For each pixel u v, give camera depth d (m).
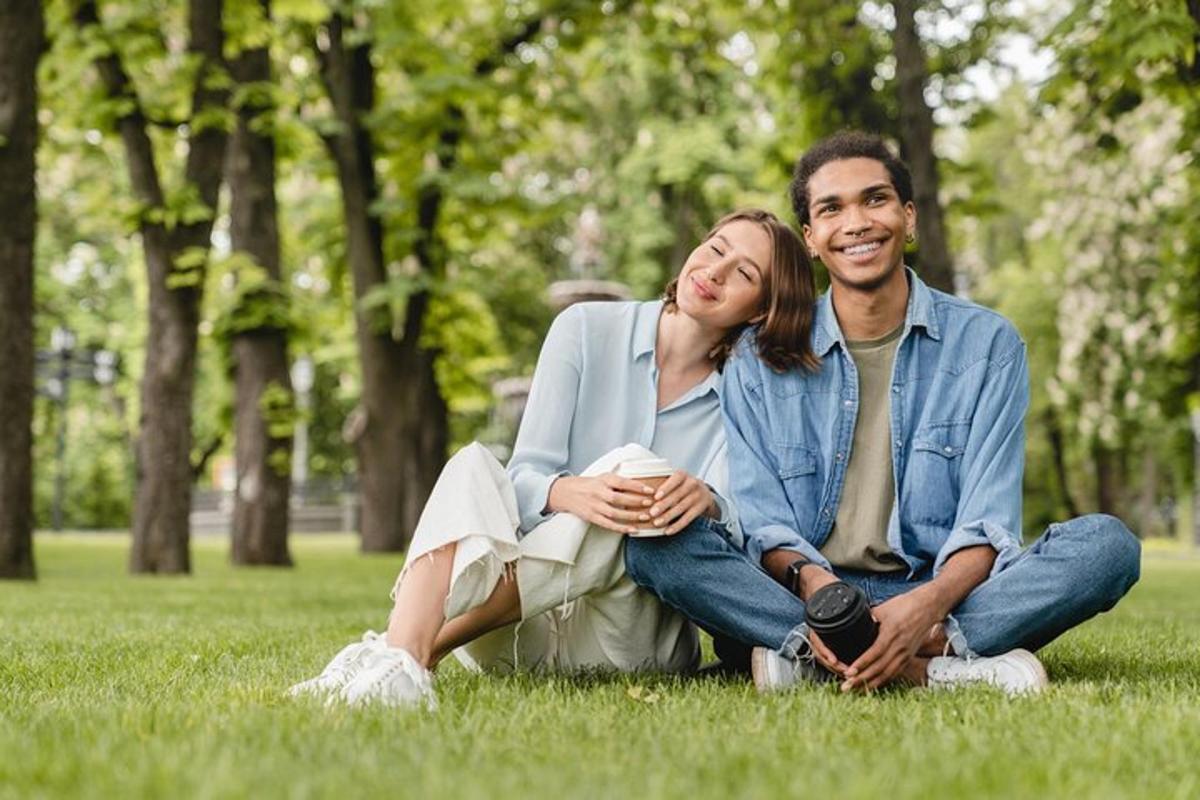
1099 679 3.43
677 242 28.11
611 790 1.81
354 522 35.84
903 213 3.47
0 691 3.21
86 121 12.74
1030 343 28.89
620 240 28.53
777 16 12.27
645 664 3.48
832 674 3.23
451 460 3.09
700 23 16.42
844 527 3.47
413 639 2.96
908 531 3.43
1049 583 3.12
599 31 17.23
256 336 15.22
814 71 12.02
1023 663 3.09
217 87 12.67
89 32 12.40
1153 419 25.31
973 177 12.76
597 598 3.36
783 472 3.49
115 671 3.77
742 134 26.94
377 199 17.67
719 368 3.60
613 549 3.22
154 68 13.58
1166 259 12.59
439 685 3.16
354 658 2.94
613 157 28.53
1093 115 9.13
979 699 2.83
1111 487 31.28
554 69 18.19
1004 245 31.38
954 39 11.23
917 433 3.43
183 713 2.57
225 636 5.13
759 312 3.53
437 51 16.39
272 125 13.43
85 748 2.13
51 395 33.31
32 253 10.65
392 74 18.83
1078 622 3.21
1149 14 6.94
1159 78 8.53
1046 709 2.65
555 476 3.23
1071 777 1.94
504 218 18.94
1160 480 37.09
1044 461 34.16
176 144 15.67
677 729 2.46
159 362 12.79
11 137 10.47
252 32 13.50
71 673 3.70
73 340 31.66
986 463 3.37
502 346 23.98
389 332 18.09
